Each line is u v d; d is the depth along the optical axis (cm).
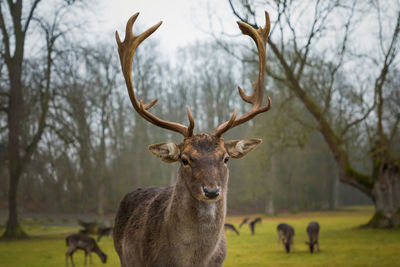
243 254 1320
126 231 465
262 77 446
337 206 5044
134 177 4231
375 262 1086
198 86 4806
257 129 2655
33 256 1336
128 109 4003
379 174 2031
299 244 1577
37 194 3844
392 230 1905
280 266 1059
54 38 1941
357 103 2097
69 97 2055
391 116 2102
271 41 1862
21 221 2856
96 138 3378
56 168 3288
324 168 4472
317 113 2023
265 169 3659
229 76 4738
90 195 4109
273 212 3891
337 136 2128
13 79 1923
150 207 435
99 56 2175
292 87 1995
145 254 400
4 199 3678
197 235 362
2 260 1238
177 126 400
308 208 4694
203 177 346
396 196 2355
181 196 368
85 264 1195
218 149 370
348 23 1883
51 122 2275
